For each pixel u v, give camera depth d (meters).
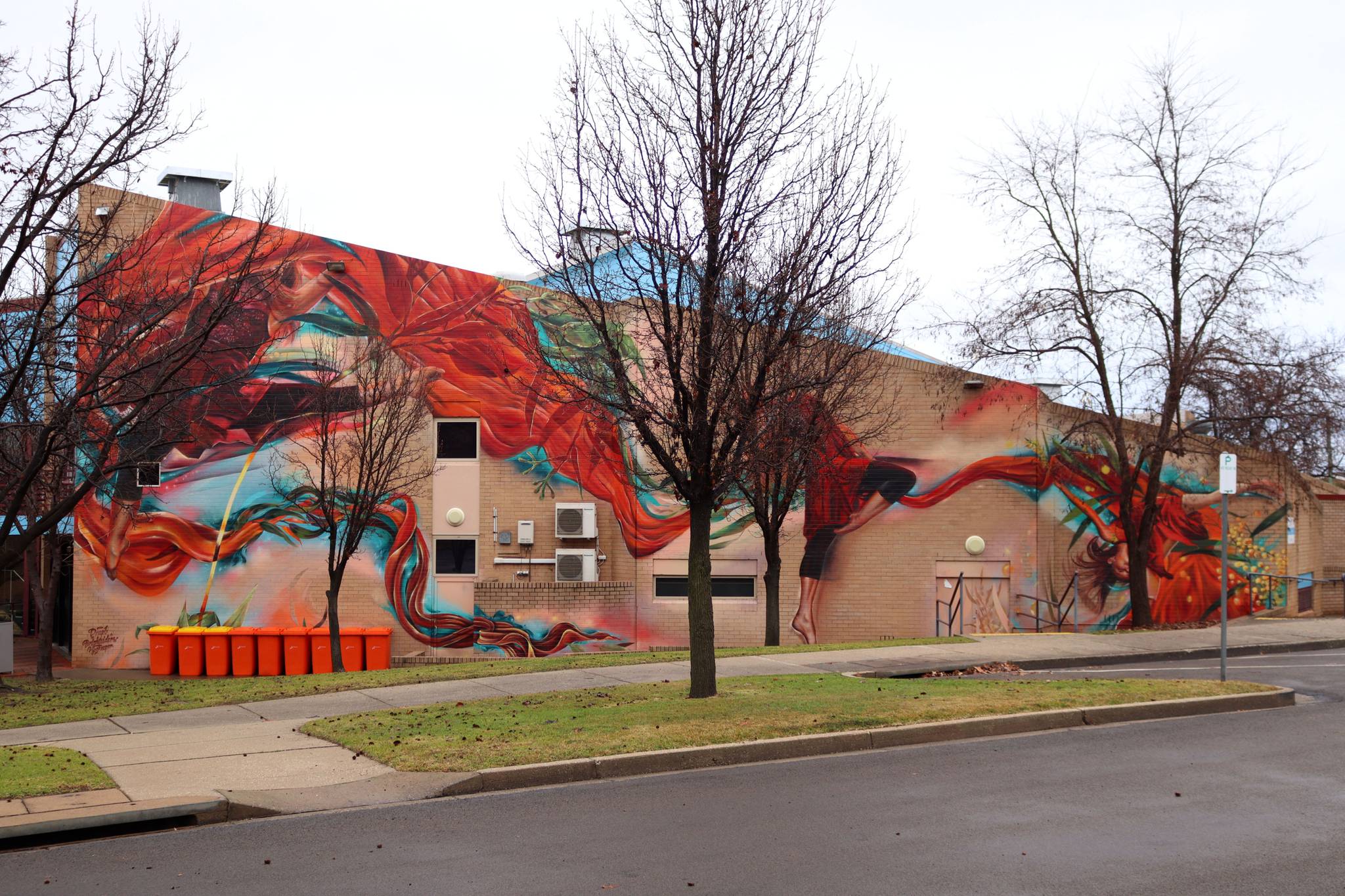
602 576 25.17
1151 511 24.33
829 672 16.17
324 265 24.67
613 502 25.33
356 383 24.11
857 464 25.47
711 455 13.38
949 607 25.30
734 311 13.84
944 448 25.62
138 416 18.52
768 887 6.95
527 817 8.86
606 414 14.30
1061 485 25.81
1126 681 14.65
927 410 25.67
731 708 12.45
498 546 25.00
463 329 25.20
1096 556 25.75
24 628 32.50
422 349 24.98
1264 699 13.77
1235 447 25.09
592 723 11.84
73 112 14.43
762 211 12.85
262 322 24.19
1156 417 26.83
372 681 16.38
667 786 9.88
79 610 24.05
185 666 23.06
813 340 19.45
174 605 24.11
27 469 15.78
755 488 21.78
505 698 14.23
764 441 15.73
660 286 13.46
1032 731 12.30
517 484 25.11
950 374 25.62
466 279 25.33
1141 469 26.06
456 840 8.20
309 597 24.31
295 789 9.70
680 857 7.64
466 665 18.27
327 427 22.09
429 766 10.27
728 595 25.33
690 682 14.63
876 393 25.42
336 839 8.30
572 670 16.92
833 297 13.53
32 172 14.40
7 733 12.66
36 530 16.08
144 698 15.69
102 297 15.98
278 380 24.36
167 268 23.00
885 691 13.78
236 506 24.23
